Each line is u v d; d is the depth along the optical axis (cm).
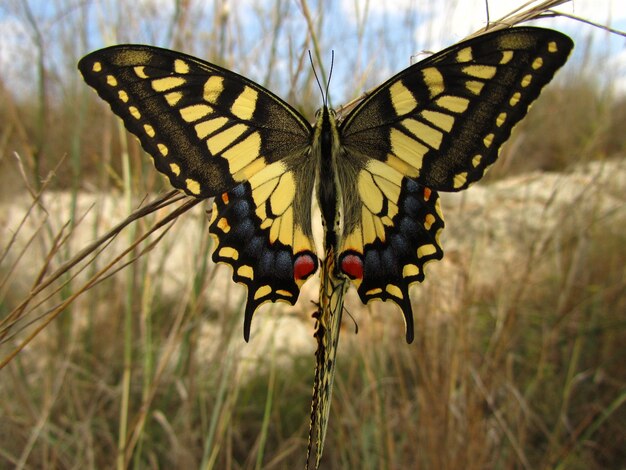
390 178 12
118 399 22
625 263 27
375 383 19
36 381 24
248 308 11
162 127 11
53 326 23
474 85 11
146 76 11
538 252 24
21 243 29
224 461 21
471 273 21
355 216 12
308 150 12
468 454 18
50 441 20
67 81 24
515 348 25
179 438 21
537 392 24
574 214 25
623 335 24
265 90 12
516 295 21
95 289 25
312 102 18
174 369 23
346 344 25
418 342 19
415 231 11
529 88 10
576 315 24
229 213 12
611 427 23
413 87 11
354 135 12
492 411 21
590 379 24
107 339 24
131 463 20
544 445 22
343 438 20
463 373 19
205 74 11
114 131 24
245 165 12
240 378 19
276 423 23
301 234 12
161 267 23
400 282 11
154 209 11
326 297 11
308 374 26
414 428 20
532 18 11
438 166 11
